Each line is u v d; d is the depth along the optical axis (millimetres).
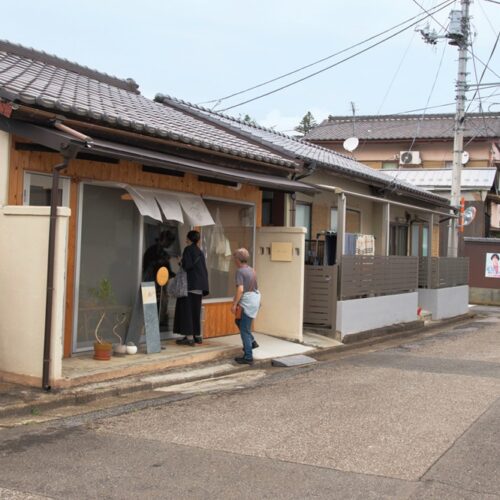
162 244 10344
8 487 4621
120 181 9258
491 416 6953
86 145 7035
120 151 7531
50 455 5367
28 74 9641
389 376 9398
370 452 5617
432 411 7148
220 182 11062
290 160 12602
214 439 5953
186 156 9969
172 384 8484
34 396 7035
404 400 7711
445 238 25797
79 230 8766
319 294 12945
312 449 5688
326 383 8805
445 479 4949
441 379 9164
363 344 13094
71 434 6012
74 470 5012
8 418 6504
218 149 10039
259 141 13062
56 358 7309
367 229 18062
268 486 4758
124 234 9586
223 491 4645
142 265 9867
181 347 10180
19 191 7945
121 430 6195
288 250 12172
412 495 4602
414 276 16656
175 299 10727
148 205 9438
